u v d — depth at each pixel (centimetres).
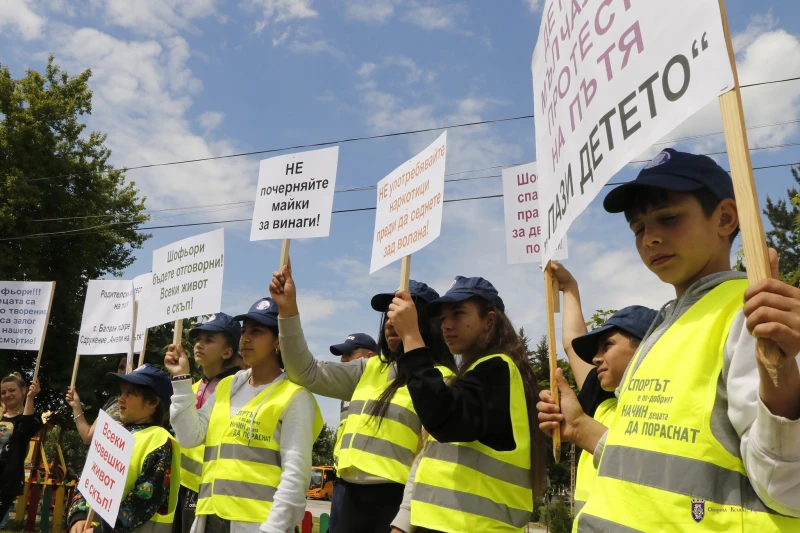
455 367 375
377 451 355
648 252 190
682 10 167
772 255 160
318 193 446
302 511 397
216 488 411
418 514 296
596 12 217
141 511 401
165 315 532
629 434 178
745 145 139
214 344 551
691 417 163
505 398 293
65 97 2116
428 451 310
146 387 457
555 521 1620
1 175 1933
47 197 2022
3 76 2016
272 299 465
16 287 795
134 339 631
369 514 350
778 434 135
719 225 185
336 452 394
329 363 445
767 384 134
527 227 488
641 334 305
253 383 457
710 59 154
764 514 149
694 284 185
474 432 280
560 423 251
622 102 194
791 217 3853
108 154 2208
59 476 1291
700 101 156
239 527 397
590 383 352
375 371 402
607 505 176
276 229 455
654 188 185
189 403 459
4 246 1875
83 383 1914
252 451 411
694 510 156
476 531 282
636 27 190
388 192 391
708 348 166
